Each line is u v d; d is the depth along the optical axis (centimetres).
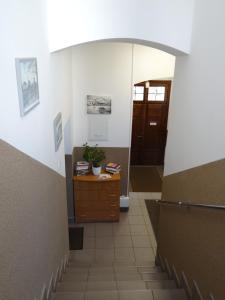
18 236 160
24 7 181
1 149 134
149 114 727
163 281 299
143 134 745
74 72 468
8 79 150
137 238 471
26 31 186
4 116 143
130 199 592
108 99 487
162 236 363
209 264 210
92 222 510
